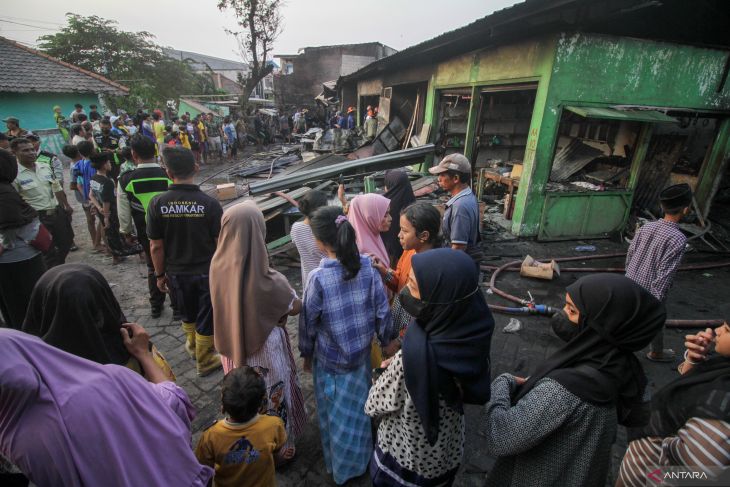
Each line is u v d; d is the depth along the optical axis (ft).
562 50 18.26
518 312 14.21
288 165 42.24
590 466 3.90
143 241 12.88
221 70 175.22
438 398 4.12
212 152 54.19
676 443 3.39
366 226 9.32
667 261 9.00
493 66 22.88
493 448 4.22
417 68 33.14
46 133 49.57
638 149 21.98
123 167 19.92
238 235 6.61
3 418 2.90
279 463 7.79
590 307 3.92
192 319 10.60
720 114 22.72
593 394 3.76
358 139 44.42
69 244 15.79
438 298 4.07
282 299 6.97
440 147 28.86
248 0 75.77
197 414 9.39
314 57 94.48
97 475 3.04
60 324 4.33
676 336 12.98
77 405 3.00
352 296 6.65
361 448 7.24
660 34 19.45
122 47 86.17
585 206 21.91
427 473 4.78
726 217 26.07
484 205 22.82
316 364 7.24
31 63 51.72
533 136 20.13
